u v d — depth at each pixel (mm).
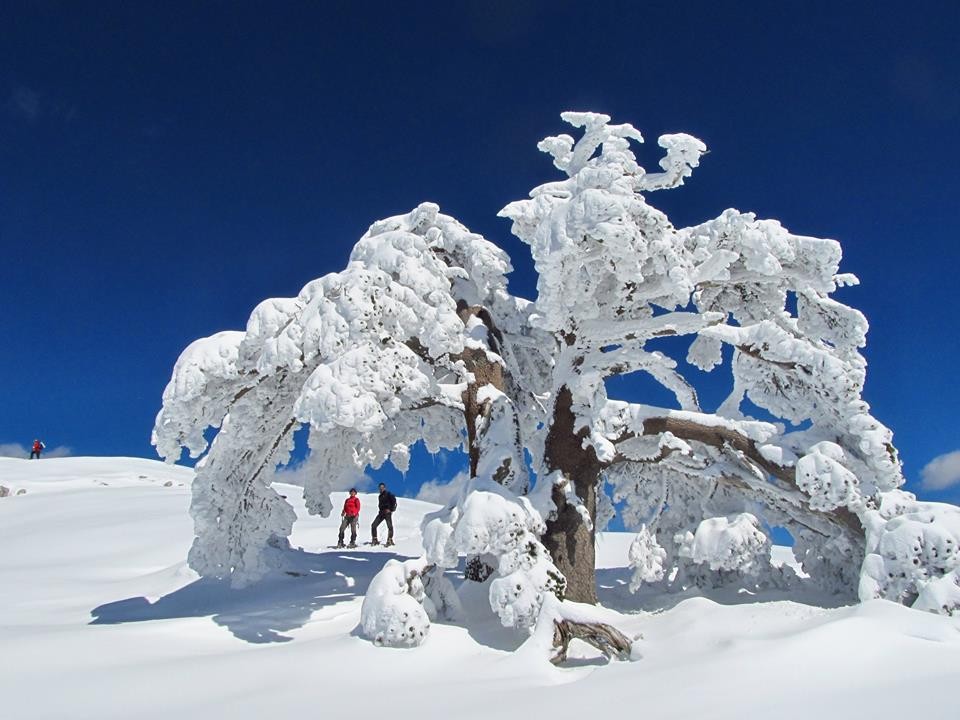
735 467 10906
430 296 9891
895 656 5805
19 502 27750
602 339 10352
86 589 13883
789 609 8188
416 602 7887
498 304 13805
